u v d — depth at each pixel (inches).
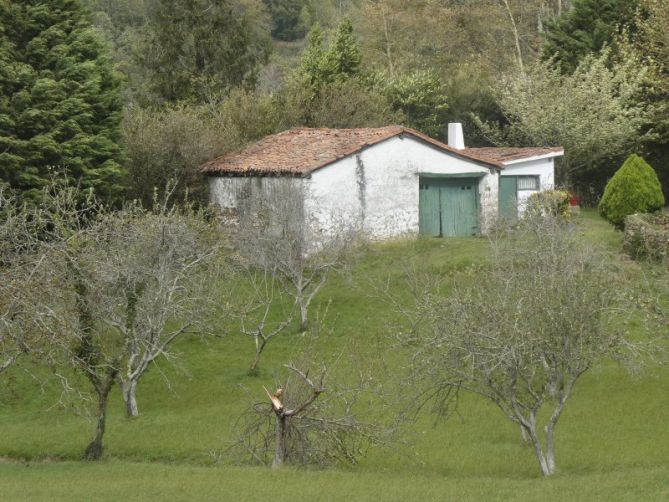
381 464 1061.1
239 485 917.2
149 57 3093.0
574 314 948.0
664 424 1131.3
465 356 951.6
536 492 866.1
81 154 1941.4
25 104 1883.6
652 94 2689.5
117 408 1382.9
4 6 1913.1
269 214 1775.3
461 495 861.8
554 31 2974.9
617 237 1814.7
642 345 1149.1
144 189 2213.3
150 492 899.4
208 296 1380.4
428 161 2148.1
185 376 1477.6
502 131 3065.9
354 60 3147.1
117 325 1229.7
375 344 1428.4
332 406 1099.3
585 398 1246.3
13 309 971.3
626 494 835.4
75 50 2006.6
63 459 1179.3
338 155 2004.2
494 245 1358.3
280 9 5044.3
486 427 1178.6
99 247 1253.1
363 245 1823.3
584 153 2655.0
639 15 2812.5
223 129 2426.2
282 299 1733.5
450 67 3693.4
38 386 1454.2
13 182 1872.5
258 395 1359.5
